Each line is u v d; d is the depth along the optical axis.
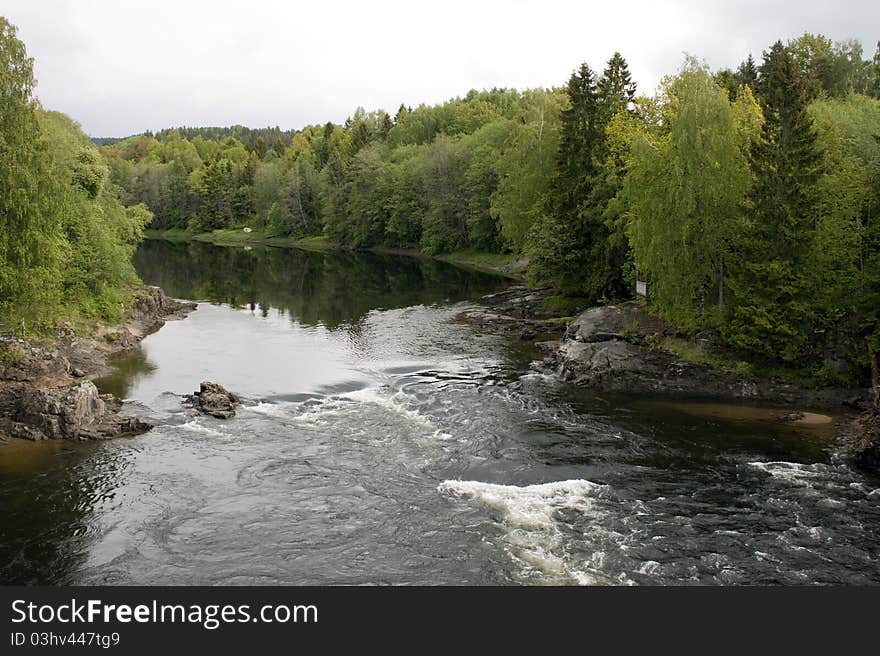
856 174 42.97
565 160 69.62
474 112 176.50
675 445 33.97
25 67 38.22
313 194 171.12
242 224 192.00
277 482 29.28
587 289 66.12
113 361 49.22
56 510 26.52
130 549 23.86
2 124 37.19
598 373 44.28
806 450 33.38
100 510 26.56
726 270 45.06
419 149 155.62
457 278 99.88
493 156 113.88
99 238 58.34
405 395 41.94
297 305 77.12
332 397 41.38
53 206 39.72
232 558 23.38
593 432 35.66
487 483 29.45
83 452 32.16
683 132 42.81
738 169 43.94
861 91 83.94
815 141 44.72
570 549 24.11
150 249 146.38
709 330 45.12
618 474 30.47
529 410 39.19
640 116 62.00
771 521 26.12
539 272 70.12
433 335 60.25
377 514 26.53
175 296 82.81
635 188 47.28
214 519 26.00
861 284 40.97
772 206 41.62
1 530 24.97
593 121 67.38
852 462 31.83
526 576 22.50
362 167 149.50
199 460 31.48
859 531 25.36
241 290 88.81
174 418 36.91
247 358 51.09
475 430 35.75
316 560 23.31
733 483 29.56
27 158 37.91
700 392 42.56
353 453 32.56
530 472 30.53
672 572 22.73
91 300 56.34
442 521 26.03
